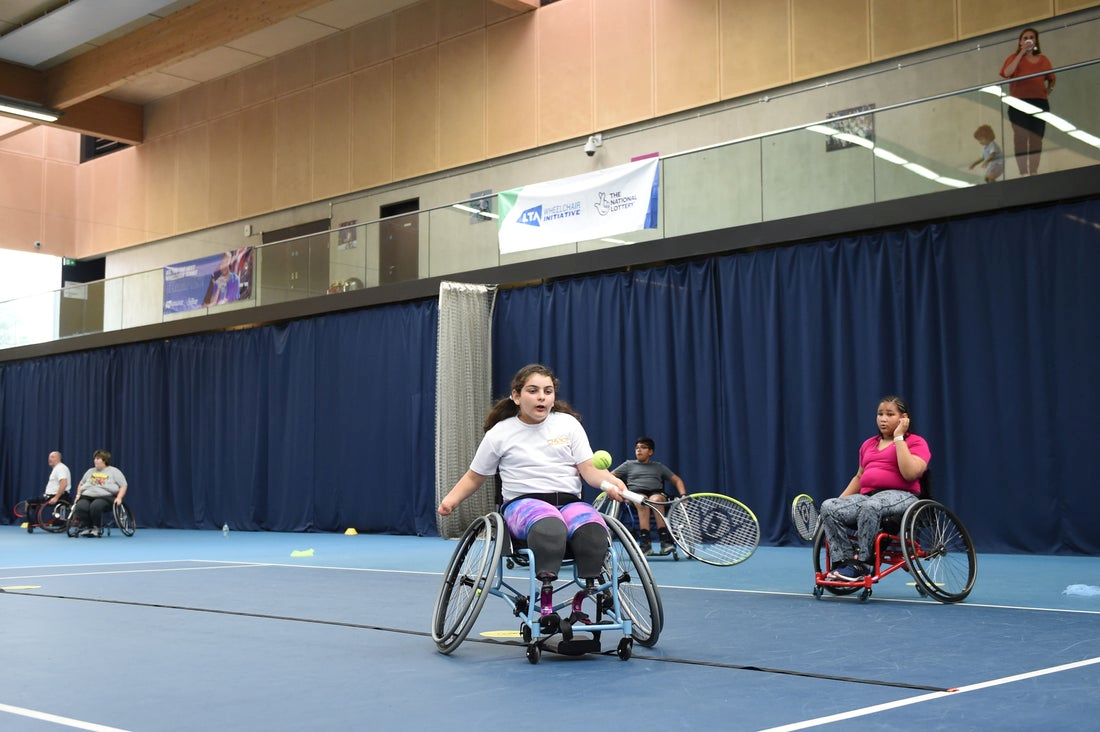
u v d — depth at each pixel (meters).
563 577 7.23
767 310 10.73
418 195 16.83
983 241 9.48
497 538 3.91
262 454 15.70
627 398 11.78
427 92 16.78
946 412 9.53
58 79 18.45
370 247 14.55
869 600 5.74
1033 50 10.50
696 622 4.88
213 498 16.31
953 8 11.56
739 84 13.27
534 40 15.49
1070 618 4.88
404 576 7.63
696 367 11.26
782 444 10.55
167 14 16.72
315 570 8.27
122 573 8.17
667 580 7.08
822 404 10.33
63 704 3.15
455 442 12.31
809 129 10.53
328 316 15.05
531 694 3.23
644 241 11.65
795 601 5.73
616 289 12.01
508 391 12.97
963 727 2.68
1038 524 8.97
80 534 14.16
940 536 5.79
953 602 5.56
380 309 14.34
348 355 14.69
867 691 3.18
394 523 13.86
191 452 16.77
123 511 14.32
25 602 6.06
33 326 19.62
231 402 16.22
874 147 10.08
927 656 3.82
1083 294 8.86
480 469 4.20
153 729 2.80
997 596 5.86
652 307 11.65
